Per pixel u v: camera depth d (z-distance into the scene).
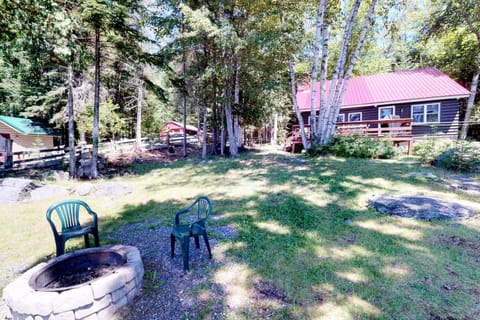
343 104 13.95
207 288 2.60
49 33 4.42
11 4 3.61
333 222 4.02
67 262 2.70
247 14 10.84
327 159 9.00
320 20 9.45
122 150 13.19
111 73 12.62
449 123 11.50
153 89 10.50
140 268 2.68
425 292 2.35
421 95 12.20
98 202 6.11
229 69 10.34
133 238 3.96
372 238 3.44
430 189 5.13
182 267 3.02
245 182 6.96
